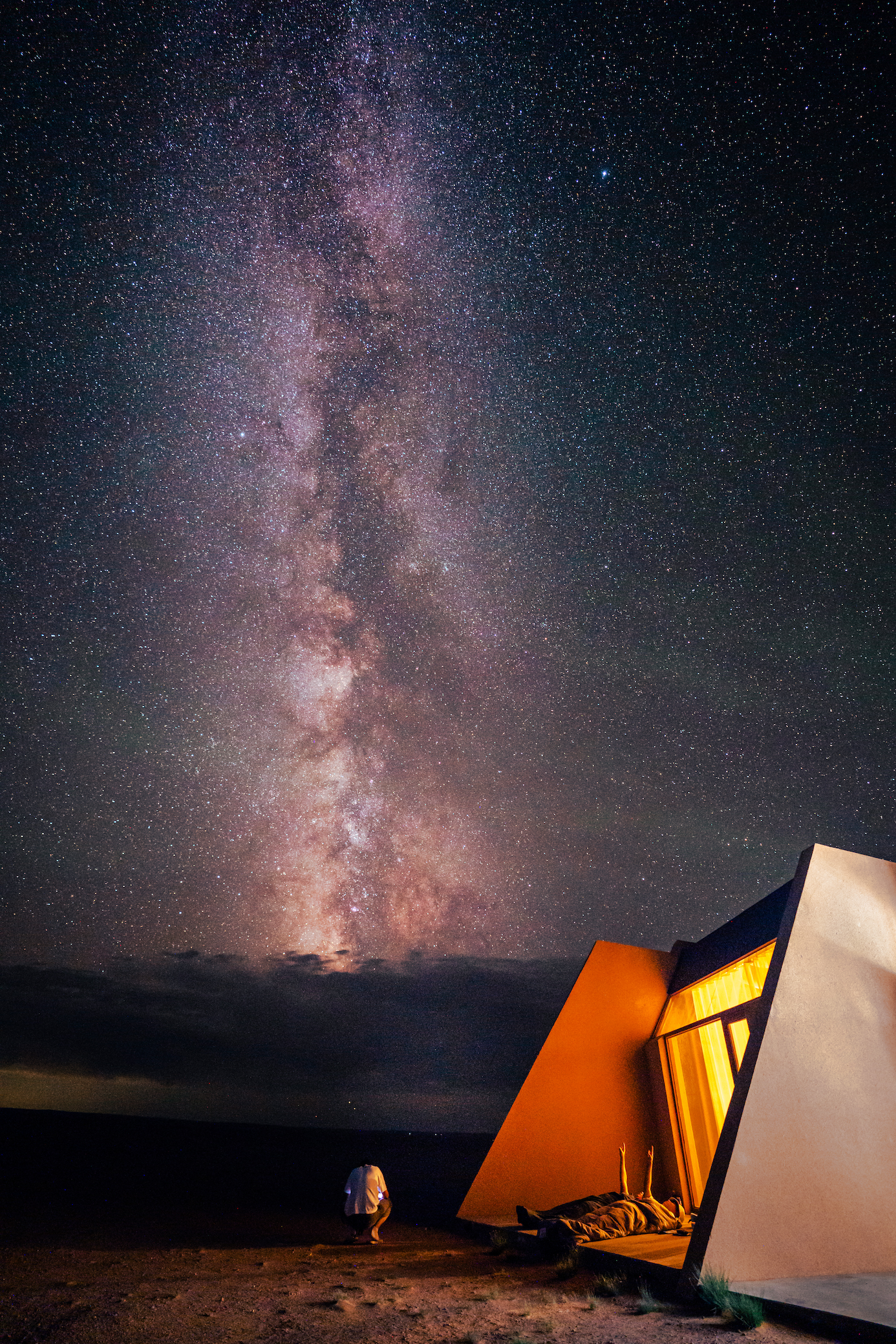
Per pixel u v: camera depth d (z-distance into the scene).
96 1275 6.79
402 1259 7.71
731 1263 5.30
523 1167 9.72
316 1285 6.35
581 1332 4.66
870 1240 5.68
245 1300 5.76
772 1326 4.57
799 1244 5.51
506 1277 6.64
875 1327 4.17
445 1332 4.79
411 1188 17.20
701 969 10.02
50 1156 18.62
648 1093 10.40
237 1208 12.40
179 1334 4.86
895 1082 6.38
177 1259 7.75
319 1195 14.92
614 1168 9.88
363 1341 4.62
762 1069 6.05
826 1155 5.90
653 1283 5.83
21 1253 7.84
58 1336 4.84
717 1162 5.71
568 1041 10.35
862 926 7.12
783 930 6.85
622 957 10.98
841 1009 6.57
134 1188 14.32
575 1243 7.16
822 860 7.34
